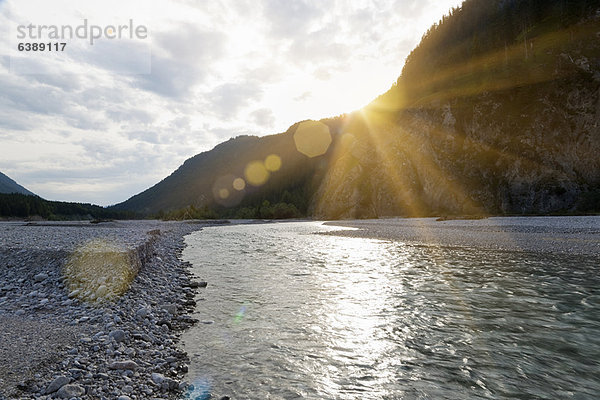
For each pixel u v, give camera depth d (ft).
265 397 20.12
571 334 29.04
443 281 49.65
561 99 259.19
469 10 420.36
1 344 24.40
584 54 268.00
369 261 69.92
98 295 37.81
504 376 22.39
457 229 138.62
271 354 26.22
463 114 304.71
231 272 60.08
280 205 489.67
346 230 171.63
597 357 24.73
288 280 52.49
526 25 328.90
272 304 39.65
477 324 31.94
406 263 66.23
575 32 284.20
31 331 27.68
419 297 41.45
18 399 17.39
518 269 56.95
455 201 283.38
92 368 21.77
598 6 287.89
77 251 49.52
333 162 499.10
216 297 43.04
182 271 60.95
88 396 18.53
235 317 35.19
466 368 23.58
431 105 338.13
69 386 18.60
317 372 23.34
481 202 267.18
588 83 252.42
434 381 21.94
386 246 97.04
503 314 34.53
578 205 221.66
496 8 388.16
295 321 33.71
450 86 346.13
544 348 26.45
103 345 25.63
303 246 103.71
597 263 60.34
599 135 236.43
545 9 325.83
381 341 28.50
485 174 275.39
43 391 18.47
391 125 385.29
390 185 343.26
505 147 272.31
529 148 259.80
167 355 25.64
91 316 32.55
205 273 59.41
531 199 245.04
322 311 36.78
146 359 24.50
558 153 248.93
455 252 79.92
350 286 47.80
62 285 41.32
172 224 289.94
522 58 298.15
